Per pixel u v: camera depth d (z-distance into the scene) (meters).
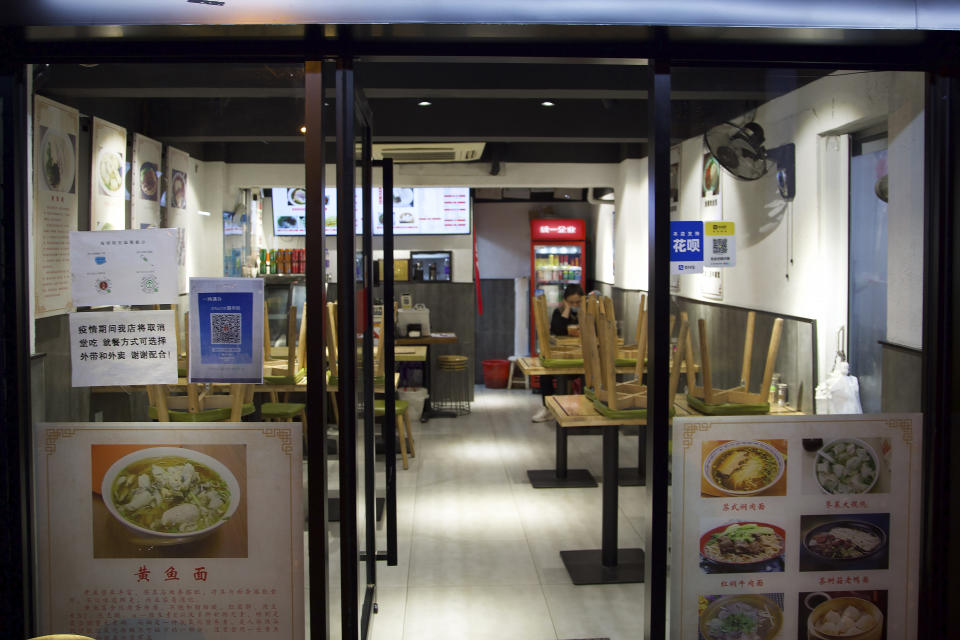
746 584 2.82
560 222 11.41
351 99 2.66
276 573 2.72
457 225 9.87
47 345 2.74
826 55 2.75
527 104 7.02
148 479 2.72
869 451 2.85
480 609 3.83
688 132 2.84
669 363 2.72
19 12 2.44
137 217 2.75
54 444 2.71
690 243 2.89
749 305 2.95
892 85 2.90
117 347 2.75
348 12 2.45
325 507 2.69
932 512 2.86
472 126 7.05
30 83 2.75
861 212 2.96
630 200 8.66
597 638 3.53
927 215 2.86
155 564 2.73
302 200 2.73
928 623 2.88
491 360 11.28
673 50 2.70
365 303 3.49
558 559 4.48
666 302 2.72
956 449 2.83
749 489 2.80
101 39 2.59
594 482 6.02
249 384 2.74
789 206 2.93
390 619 3.72
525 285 11.48
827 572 2.85
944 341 2.83
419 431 8.07
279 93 2.71
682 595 2.80
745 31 2.56
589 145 8.95
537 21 2.47
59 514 2.72
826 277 2.97
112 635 2.75
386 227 4.14
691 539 2.79
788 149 2.94
